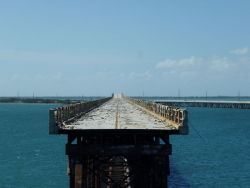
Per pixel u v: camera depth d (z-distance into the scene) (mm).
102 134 16688
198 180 39188
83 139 19812
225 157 53531
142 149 16203
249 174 41875
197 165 47344
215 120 137625
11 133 92250
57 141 75250
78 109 27172
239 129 101188
